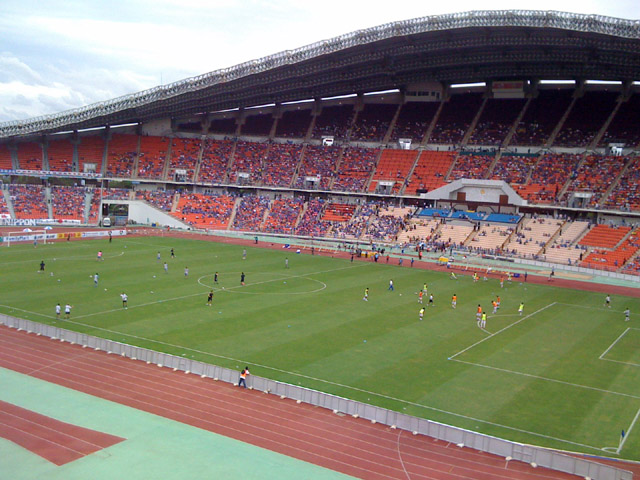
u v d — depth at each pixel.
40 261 79.62
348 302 62.47
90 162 133.00
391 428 32.38
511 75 114.50
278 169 129.62
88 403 33.88
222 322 52.44
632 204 96.75
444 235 107.06
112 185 132.38
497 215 108.38
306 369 41.12
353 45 98.25
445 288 72.75
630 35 79.12
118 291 63.06
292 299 63.00
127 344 44.50
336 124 134.38
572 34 85.19
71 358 41.69
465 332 52.19
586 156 108.06
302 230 117.75
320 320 54.47
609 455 29.95
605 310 63.62
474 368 42.62
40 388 35.81
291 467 27.42
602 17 79.62
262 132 139.38
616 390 39.12
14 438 28.86
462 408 35.44
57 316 52.06
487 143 117.44
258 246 105.12
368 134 129.50
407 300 64.56
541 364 44.09
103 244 98.69
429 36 94.25
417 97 131.38
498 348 47.75
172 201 129.62
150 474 26.02
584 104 116.38
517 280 81.06
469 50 100.25
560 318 59.16
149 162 134.38
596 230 97.19
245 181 129.62
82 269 74.94
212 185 130.25
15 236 101.19
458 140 120.62
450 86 128.75
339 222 117.56
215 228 123.00
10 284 64.31
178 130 141.88
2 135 128.38
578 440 31.62
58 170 130.50
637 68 99.38
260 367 41.19
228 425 31.95
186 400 35.12
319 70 109.81
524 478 27.38
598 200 100.25
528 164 111.12
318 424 32.56
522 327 54.94
